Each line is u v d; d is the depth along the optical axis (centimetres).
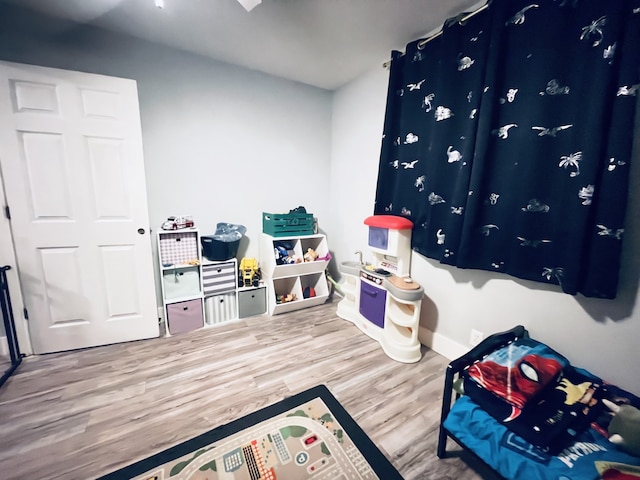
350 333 229
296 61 234
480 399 108
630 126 107
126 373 172
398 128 217
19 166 167
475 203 156
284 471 112
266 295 262
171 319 219
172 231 212
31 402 147
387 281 201
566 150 126
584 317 130
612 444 90
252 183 267
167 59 214
